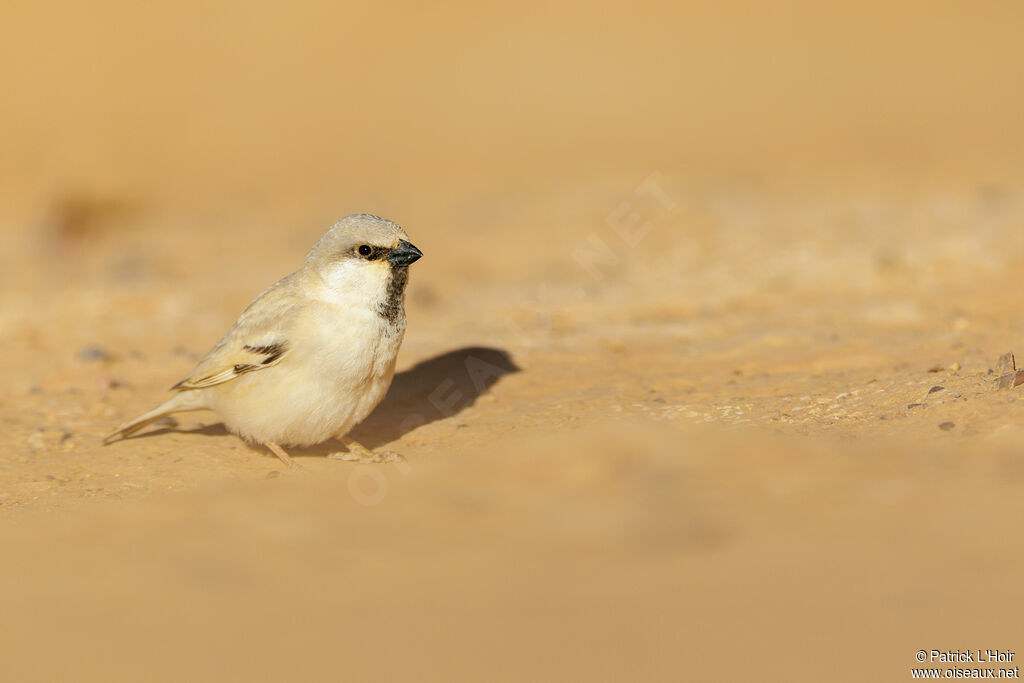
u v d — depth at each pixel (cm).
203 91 3888
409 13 4744
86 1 4391
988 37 4566
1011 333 1277
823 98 3866
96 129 3488
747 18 4941
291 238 2398
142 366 1431
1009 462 818
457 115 3809
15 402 1279
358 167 3275
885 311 1469
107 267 2127
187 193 3034
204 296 1855
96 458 1041
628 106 3847
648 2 5081
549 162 3238
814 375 1177
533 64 4347
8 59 3956
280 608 662
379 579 699
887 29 4756
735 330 1453
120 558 766
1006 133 3278
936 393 1009
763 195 2580
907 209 2270
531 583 676
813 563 674
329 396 961
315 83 4078
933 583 633
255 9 4569
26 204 2903
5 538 823
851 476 830
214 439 1101
